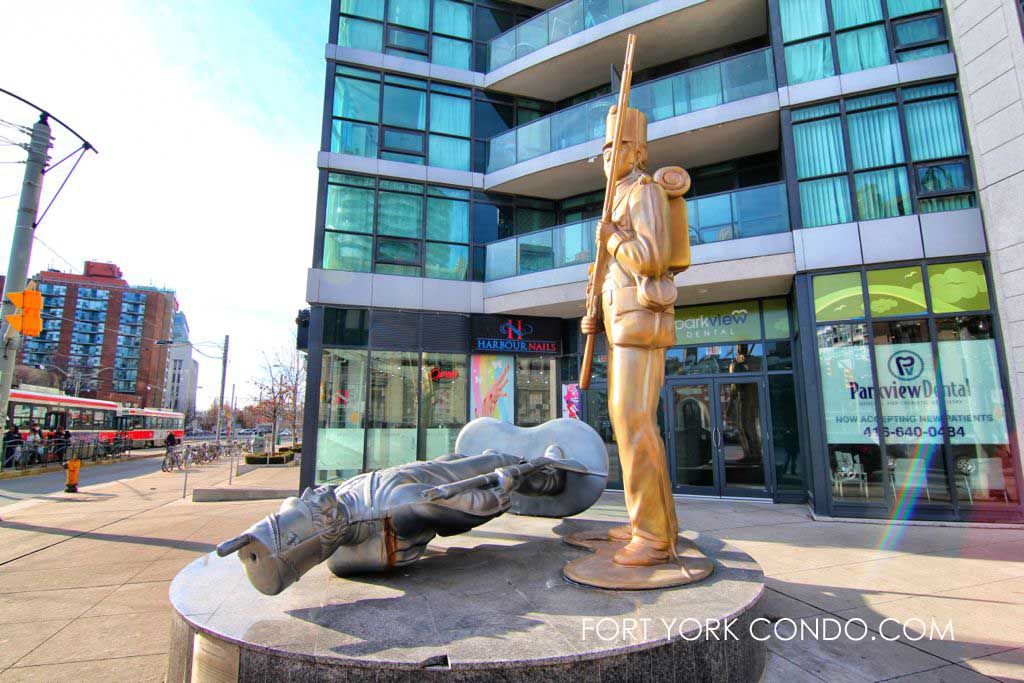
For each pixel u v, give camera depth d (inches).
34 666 144.0
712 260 407.8
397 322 500.1
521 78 563.8
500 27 601.0
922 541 278.8
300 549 121.4
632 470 152.4
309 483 461.4
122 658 149.1
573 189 558.3
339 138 516.1
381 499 143.3
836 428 358.6
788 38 412.5
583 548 178.7
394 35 555.5
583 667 100.6
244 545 119.3
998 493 323.0
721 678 114.0
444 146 552.4
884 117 378.9
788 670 135.0
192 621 116.6
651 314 152.6
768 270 390.0
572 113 516.7
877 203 372.2
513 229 565.0
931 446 338.6
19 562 252.8
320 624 115.0
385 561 143.6
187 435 3646.7
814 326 372.5
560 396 540.1
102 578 226.1
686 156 495.5
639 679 104.0
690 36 506.0
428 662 97.7
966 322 341.1
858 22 394.0
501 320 525.7
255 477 690.8
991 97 333.4
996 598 186.5
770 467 429.1
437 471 164.7
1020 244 314.7
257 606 125.9
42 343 3762.3
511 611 122.3
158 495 519.2
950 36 368.8
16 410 946.7
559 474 226.4
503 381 524.1
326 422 471.8
